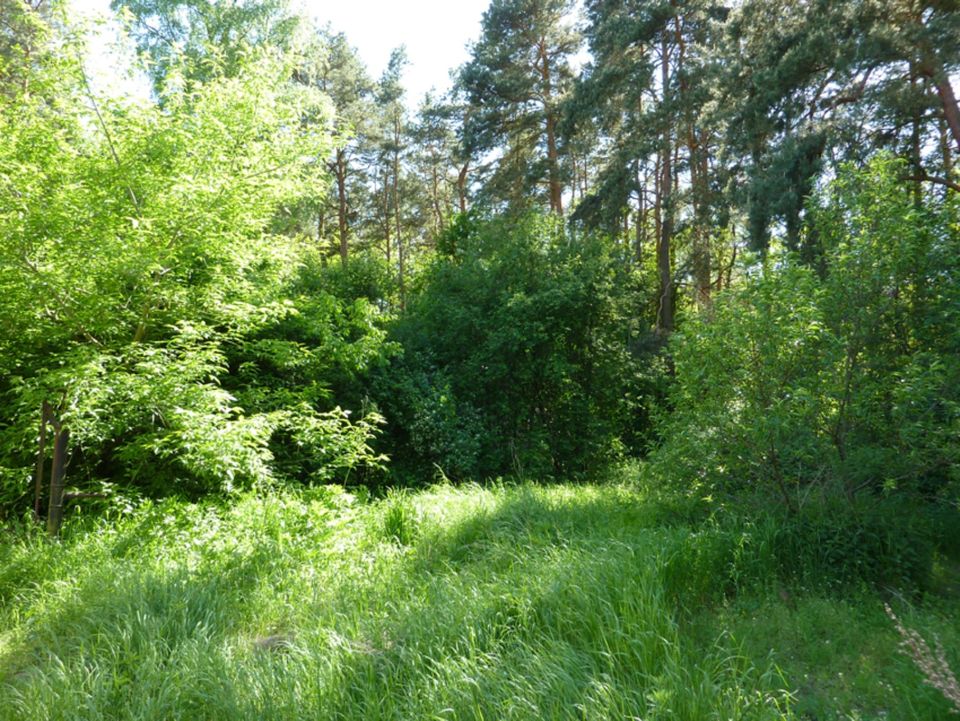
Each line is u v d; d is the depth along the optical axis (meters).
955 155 12.35
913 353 6.65
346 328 11.91
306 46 17.20
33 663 4.61
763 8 14.30
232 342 10.02
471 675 3.84
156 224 7.89
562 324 14.81
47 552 6.52
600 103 17.86
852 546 5.83
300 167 9.25
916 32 10.62
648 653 3.98
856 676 4.18
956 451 5.73
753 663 4.12
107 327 7.87
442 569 6.27
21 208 7.14
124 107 7.86
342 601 5.36
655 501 7.66
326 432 9.44
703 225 17.98
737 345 6.62
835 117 12.00
